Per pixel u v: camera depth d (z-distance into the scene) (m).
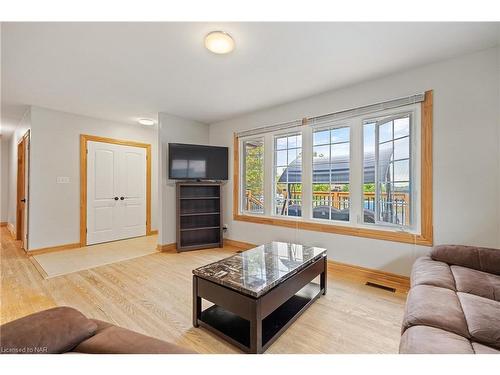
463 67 2.16
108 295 2.25
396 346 1.54
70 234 3.89
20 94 3.08
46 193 3.64
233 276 1.68
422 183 2.36
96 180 4.21
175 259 3.39
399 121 2.57
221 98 3.25
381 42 1.97
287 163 3.57
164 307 2.04
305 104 3.25
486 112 2.06
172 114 3.97
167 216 3.88
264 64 2.34
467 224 2.15
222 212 4.12
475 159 2.11
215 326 1.70
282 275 1.70
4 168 6.17
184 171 3.86
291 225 3.39
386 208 2.68
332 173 3.09
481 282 1.50
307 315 1.92
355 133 2.87
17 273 2.80
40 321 0.95
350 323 1.81
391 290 2.38
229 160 4.25
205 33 1.86
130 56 2.18
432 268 1.75
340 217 3.02
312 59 2.25
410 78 2.43
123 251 3.78
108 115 4.02
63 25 1.74
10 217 5.63
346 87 2.87
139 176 4.84
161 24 1.75
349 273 2.83
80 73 2.50
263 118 3.75
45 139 3.63
